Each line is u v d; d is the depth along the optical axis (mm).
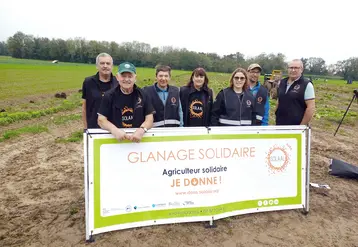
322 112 16688
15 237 3605
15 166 6289
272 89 21625
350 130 11672
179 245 3477
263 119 5195
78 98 20469
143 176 3678
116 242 3482
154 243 3488
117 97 3719
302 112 4840
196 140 3840
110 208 3557
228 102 4586
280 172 4234
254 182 4129
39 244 3467
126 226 3623
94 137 3471
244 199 4086
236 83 4535
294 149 4285
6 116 11789
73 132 9766
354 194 5105
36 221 3980
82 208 4363
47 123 11055
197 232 3742
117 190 3582
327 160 7129
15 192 4961
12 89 24656
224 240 3607
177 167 3789
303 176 4332
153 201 3723
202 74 4516
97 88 4426
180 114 4605
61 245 3445
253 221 4043
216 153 3932
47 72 50500
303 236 3750
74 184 5324
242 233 3760
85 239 3549
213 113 4738
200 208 3867
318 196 4953
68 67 69688
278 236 3729
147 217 3709
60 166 6332
